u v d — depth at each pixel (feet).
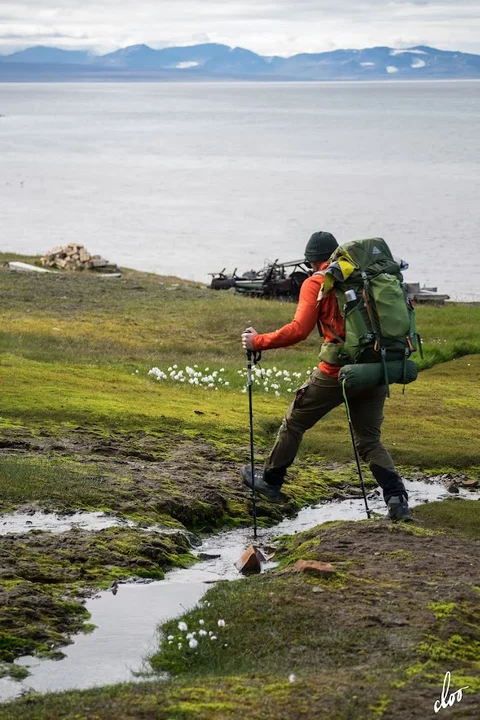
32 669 17.92
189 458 35.76
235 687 15.69
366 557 23.13
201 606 20.74
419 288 152.97
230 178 458.50
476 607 19.79
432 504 30.60
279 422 43.50
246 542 27.50
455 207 333.83
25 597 20.92
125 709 14.65
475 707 14.58
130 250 230.07
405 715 14.32
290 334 26.14
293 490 32.68
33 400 42.73
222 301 117.80
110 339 82.94
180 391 52.06
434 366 67.97
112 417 40.88
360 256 25.48
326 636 18.25
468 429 44.73
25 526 26.08
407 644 17.69
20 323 89.45
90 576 22.91
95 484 29.78
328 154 640.99
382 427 43.70
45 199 357.61
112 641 19.35
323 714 14.43
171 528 27.32
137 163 554.46
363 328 25.14
